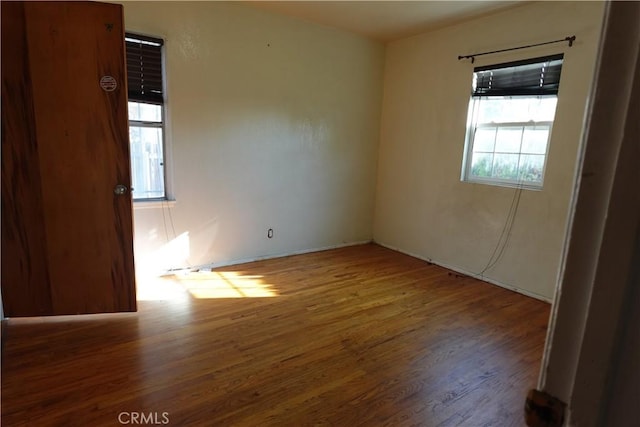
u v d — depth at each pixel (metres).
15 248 2.46
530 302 3.20
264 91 3.81
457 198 3.92
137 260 3.41
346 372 2.12
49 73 2.34
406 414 1.80
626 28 0.33
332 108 4.33
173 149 3.39
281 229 4.24
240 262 4.00
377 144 4.84
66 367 2.07
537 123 3.26
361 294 3.27
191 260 3.68
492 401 1.92
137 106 3.24
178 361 2.17
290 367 2.15
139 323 2.61
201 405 1.81
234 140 3.72
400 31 4.10
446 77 3.92
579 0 2.87
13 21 2.23
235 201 3.84
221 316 2.75
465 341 2.51
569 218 0.39
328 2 3.38
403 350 2.37
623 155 0.34
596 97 0.36
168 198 3.50
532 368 2.22
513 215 3.44
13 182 2.38
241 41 3.59
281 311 2.87
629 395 0.37
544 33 3.10
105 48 2.40
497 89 3.50
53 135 2.41
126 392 1.89
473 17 3.56
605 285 0.36
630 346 0.36
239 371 2.09
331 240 4.70
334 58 4.22
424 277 3.75
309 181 4.34
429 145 4.18
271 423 1.72
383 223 4.90
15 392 1.85
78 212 2.53
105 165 2.53
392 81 4.57
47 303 2.59
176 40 3.26
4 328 2.45
